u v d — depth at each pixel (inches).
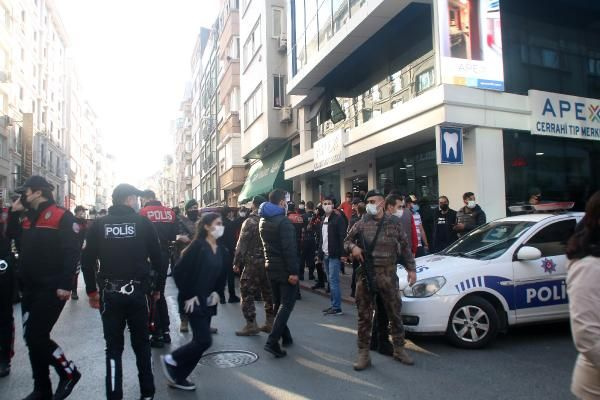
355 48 544.1
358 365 202.7
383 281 206.5
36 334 168.2
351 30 499.2
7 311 208.4
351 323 295.4
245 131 976.3
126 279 166.7
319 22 599.8
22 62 1425.9
